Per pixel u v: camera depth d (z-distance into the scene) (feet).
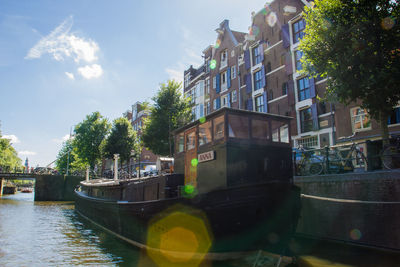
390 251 25.46
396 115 46.50
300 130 67.26
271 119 27.35
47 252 31.99
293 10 70.38
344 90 32.65
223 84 99.09
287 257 25.02
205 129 27.61
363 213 27.89
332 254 25.76
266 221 24.40
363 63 32.22
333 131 58.80
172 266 25.35
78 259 28.78
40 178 118.83
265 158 26.16
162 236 28.04
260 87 81.46
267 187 24.27
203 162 27.27
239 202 23.63
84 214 61.87
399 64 31.27
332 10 34.96
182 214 25.68
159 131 80.28
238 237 24.14
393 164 29.84
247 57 86.07
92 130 149.89
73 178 124.26
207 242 24.44
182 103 84.64
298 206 25.31
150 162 153.99
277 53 75.82
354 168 34.53
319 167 36.37
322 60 35.19
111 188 48.24
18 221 57.31
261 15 82.48
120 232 38.19
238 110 25.46
